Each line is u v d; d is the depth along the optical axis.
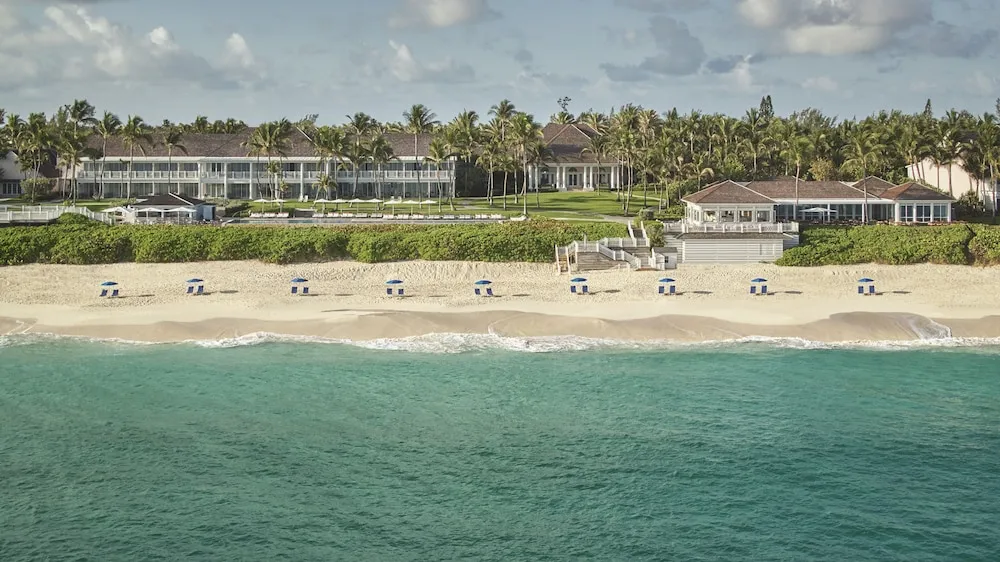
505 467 41.19
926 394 51.16
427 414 48.03
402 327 65.56
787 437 44.56
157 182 142.88
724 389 52.19
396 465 41.41
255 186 143.88
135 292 76.88
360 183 144.50
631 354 60.00
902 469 40.62
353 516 36.47
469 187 150.25
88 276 82.31
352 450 43.16
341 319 67.00
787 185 102.56
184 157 142.50
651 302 71.81
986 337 63.91
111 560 33.06
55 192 143.12
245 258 87.06
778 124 159.38
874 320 66.12
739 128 150.25
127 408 49.03
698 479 39.72
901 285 77.88
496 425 46.41
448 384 53.31
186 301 73.62
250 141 136.25
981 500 37.50
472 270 83.62
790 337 63.66
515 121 127.44
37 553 33.56
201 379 54.34
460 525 35.72
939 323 65.69
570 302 72.12
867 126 146.62
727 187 94.06
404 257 86.50
